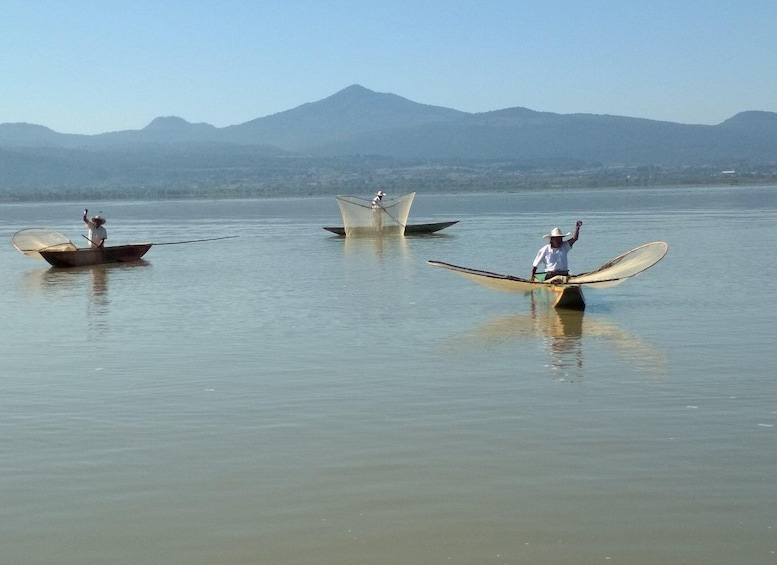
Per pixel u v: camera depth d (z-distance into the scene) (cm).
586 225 5934
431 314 2305
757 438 1262
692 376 1602
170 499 1098
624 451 1222
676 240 4447
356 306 2459
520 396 1494
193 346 1942
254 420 1388
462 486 1119
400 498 1089
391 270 3359
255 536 1003
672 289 2670
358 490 1113
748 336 1936
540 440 1271
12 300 2741
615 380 1587
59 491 1128
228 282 3098
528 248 4281
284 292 2791
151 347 1942
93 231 3844
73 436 1328
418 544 980
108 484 1146
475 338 1981
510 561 941
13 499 1107
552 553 955
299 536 1002
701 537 979
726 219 6238
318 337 2017
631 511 1041
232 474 1170
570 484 1117
